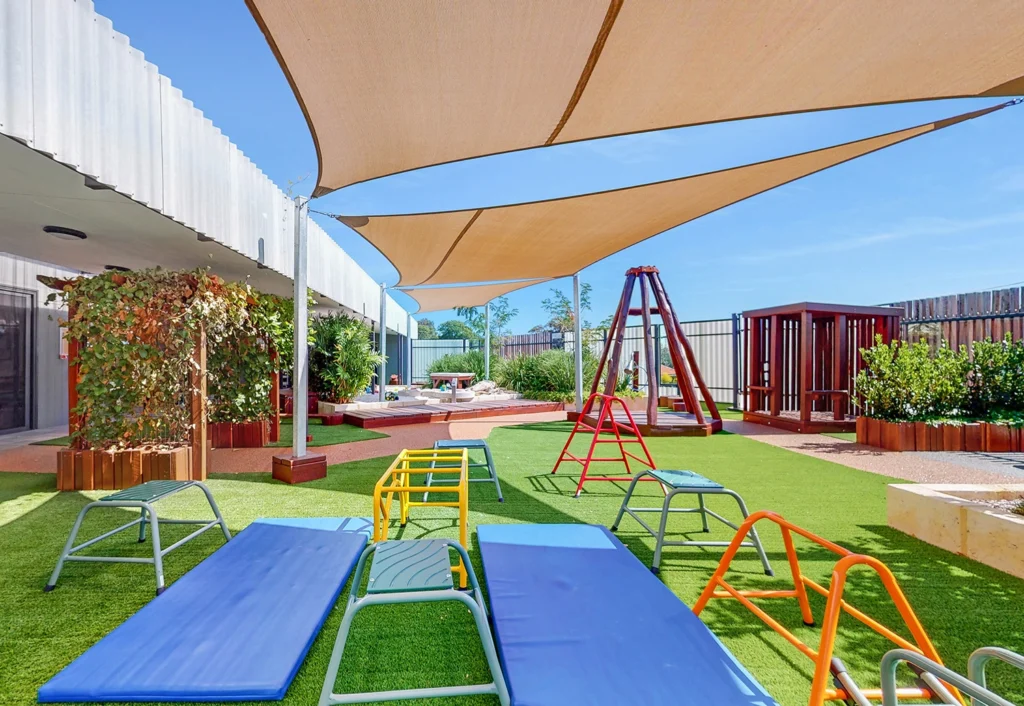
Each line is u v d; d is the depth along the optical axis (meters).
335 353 11.55
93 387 5.29
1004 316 8.98
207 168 5.45
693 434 8.95
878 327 9.72
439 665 2.20
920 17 2.72
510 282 11.47
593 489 5.32
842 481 5.53
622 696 1.92
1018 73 3.33
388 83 3.30
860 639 2.45
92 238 6.35
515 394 15.53
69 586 2.98
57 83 3.36
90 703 1.95
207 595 2.75
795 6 2.65
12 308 9.35
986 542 3.31
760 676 2.17
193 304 5.50
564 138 4.45
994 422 7.39
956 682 1.27
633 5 2.64
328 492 5.07
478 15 2.66
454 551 3.54
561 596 2.75
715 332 15.02
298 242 5.47
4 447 7.73
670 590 2.89
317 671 2.17
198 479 5.51
